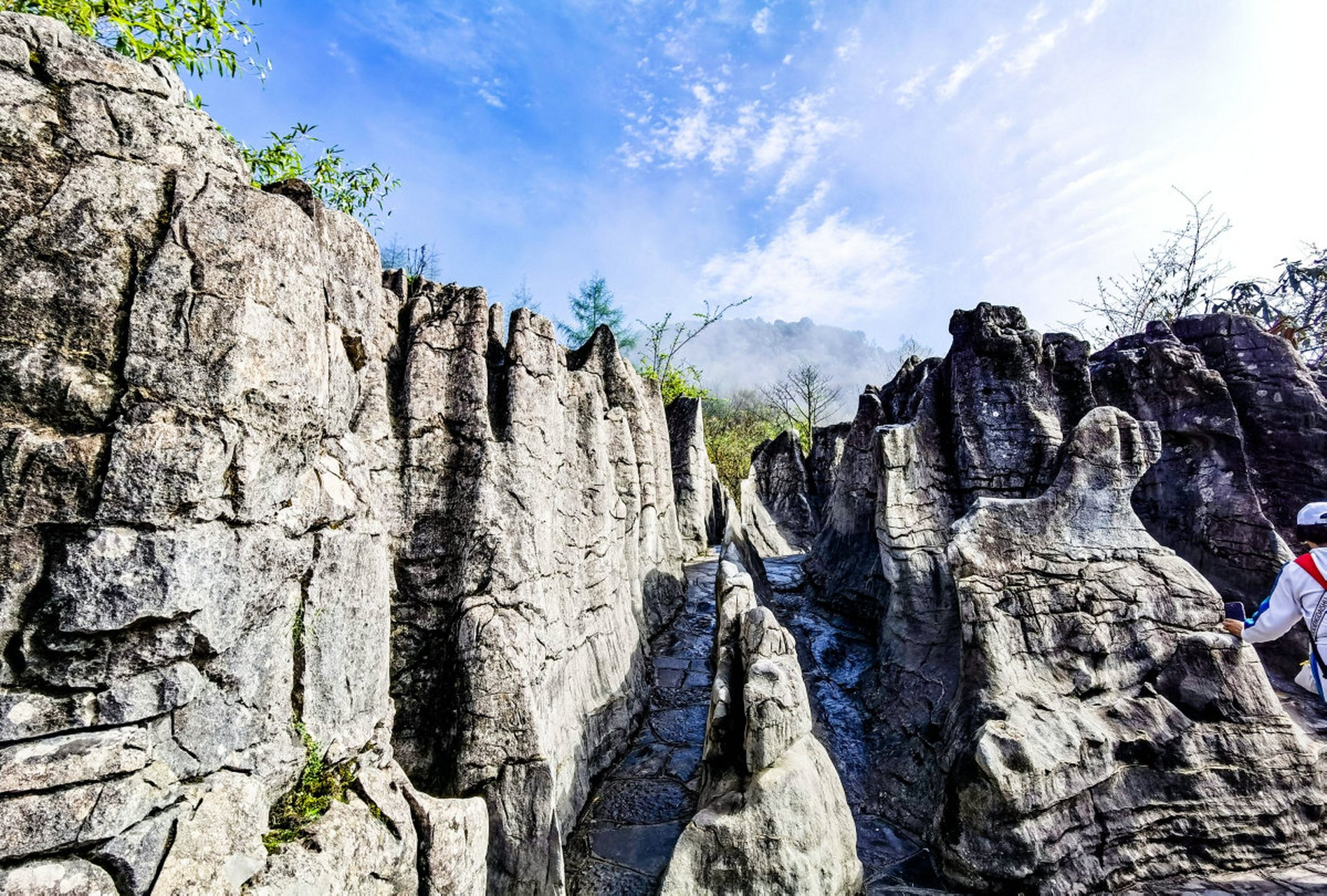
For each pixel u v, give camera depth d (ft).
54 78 9.97
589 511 26.84
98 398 9.73
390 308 19.44
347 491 13.96
